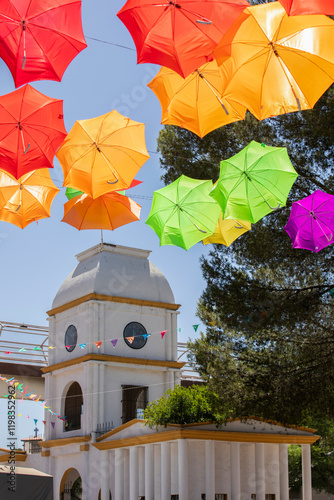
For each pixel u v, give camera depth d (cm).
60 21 614
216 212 956
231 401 1667
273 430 2080
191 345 1828
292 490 3494
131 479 2069
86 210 939
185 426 1906
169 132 1845
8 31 609
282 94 676
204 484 1984
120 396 2580
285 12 625
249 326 1597
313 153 1603
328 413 1595
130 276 2755
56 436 2694
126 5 610
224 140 1727
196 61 639
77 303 2683
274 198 914
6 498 1683
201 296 1748
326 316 1620
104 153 802
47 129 720
